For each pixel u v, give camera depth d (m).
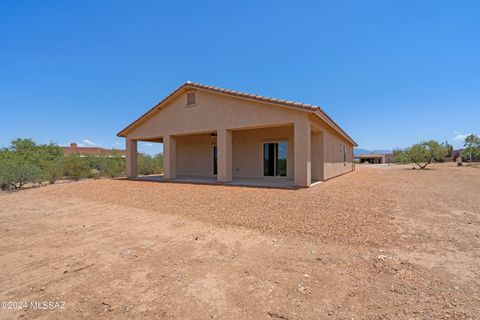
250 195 8.45
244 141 15.51
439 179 14.47
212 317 2.28
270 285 2.82
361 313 2.30
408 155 29.16
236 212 6.21
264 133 14.85
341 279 2.92
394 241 4.07
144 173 22.84
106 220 5.83
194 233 4.71
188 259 3.55
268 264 3.35
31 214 6.57
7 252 3.94
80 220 5.87
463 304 2.39
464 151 38.97
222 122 12.22
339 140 18.30
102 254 3.79
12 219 6.05
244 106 11.49
